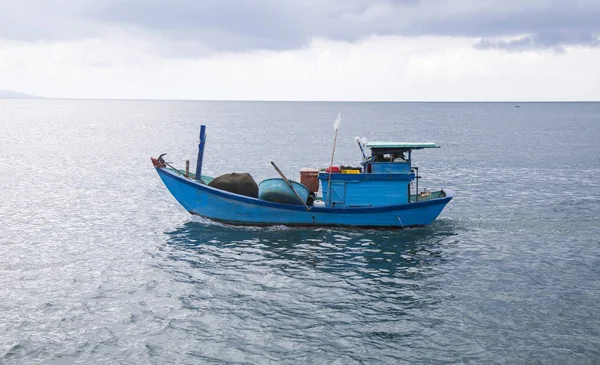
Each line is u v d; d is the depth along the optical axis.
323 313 14.90
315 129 113.81
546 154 60.44
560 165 49.69
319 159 55.75
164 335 13.49
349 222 23.28
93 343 13.04
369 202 23.14
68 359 12.28
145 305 15.33
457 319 14.48
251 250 20.69
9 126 119.50
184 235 22.80
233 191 24.05
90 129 110.75
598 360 12.29
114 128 115.06
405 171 23.20
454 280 17.53
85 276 17.70
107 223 25.12
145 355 12.52
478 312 14.93
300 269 18.56
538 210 28.34
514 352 12.67
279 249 20.81
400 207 23.03
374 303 15.62
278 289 16.70
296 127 121.94
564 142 78.62
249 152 62.38
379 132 105.44
